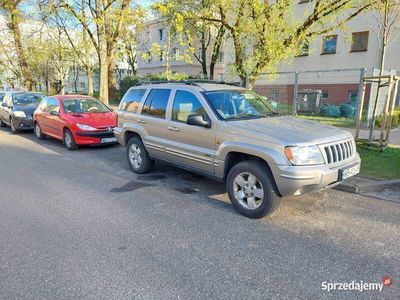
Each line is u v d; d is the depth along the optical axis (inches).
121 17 546.3
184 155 201.3
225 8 323.3
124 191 208.7
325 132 165.3
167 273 116.0
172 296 103.3
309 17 314.5
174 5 349.4
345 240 141.2
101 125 347.9
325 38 354.9
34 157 313.3
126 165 280.2
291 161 146.1
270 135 155.6
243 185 167.9
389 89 294.8
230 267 120.1
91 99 400.5
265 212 159.3
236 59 354.3
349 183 208.7
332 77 787.4
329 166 153.3
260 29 311.6
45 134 405.7
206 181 230.2
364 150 305.6
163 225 156.5
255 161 164.1
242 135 164.9
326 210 175.0
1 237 143.7
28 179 236.2
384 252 130.8
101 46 578.9
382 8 342.6
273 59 324.2
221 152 174.6
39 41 892.0
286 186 147.3
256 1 297.0
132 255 128.3
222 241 140.3
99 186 219.6
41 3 583.2
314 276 114.5
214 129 179.5
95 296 103.3
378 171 237.8
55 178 239.1
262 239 142.2
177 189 212.4
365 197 195.3
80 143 337.7
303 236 145.0
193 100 196.9
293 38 321.1
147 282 110.7
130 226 155.2
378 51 705.0
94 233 147.6
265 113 201.3
